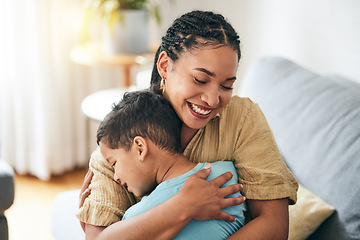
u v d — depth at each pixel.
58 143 2.78
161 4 2.90
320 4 2.10
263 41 2.50
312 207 1.32
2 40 2.53
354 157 1.30
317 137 1.43
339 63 2.04
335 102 1.46
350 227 1.26
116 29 2.40
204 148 1.05
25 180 2.77
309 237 1.38
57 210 1.53
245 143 1.04
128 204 1.08
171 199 0.93
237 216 0.98
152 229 0.92
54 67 2.65
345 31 1.97
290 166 1.49
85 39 2.68
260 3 2.46
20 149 2.72
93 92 2.82
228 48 0.90
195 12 0.96
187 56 0.91
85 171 2.90
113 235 0.95
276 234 0.99
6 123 2.68
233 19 2.65
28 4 2.47
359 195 1.25
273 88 1.67
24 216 2.42
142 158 0.96
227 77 0.91
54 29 2.57
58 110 2.73
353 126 1.36
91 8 2.48
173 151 0.98
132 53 2.45
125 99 1.04
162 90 1.05
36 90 2.61
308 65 2.23
